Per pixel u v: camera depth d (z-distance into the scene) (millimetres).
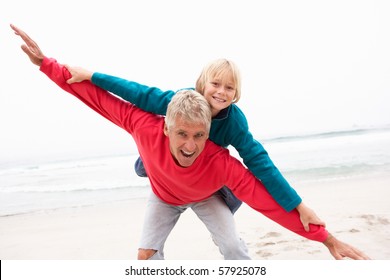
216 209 3074
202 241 4770
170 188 2953
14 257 4758
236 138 2871
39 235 5688
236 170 2771
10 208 7863
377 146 11758
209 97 2834
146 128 2768
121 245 4953
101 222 6207
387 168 8531
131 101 2832
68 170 13406
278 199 2729
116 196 8383
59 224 6254
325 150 12109
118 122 2961
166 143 2703
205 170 2738
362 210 5473
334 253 2812
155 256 3156
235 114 2904
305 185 7645
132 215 6539
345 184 7375
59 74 2914
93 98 2926
